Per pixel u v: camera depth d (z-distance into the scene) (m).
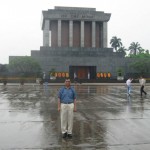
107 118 15.71
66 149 9.39
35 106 21.34
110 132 12.02
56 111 18.56
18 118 15.73
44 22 97.31
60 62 86.50
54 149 9.41
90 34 99.94
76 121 14.72
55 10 94.25
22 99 27.11
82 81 77.38
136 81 76.81
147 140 10.59
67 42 98.31
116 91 40.34
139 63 83.38
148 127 13.13
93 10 98.31
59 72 86.12
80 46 96.75
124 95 32.59
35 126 13.41
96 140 10.62
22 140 10.65
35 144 10.06
